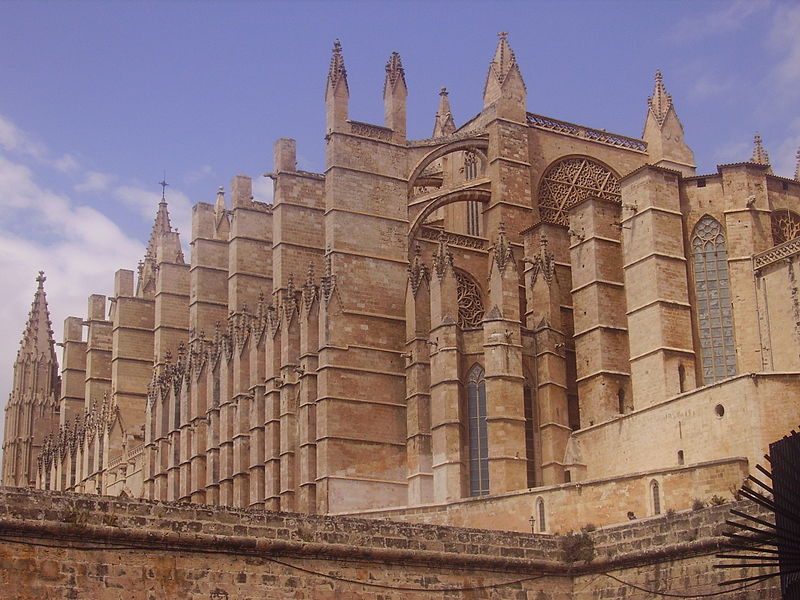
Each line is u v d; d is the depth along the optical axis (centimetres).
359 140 7681
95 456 11062
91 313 11800
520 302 7675
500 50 8219
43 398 12712
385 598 4025
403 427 7356
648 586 4119
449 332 6975
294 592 3856
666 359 6619
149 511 3672
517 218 7950
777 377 5391
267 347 8100
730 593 3825
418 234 7950
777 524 2342
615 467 6362
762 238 6856
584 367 7062
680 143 8438
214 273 9981
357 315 7425
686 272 6844
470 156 8856
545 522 5512
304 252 8338
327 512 7050
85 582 3512
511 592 4272
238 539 3778
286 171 8412
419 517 6041
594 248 7119
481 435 6919
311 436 7388
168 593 3638
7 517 3434
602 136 8462
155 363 10494
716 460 5234
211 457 8725
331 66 7744
